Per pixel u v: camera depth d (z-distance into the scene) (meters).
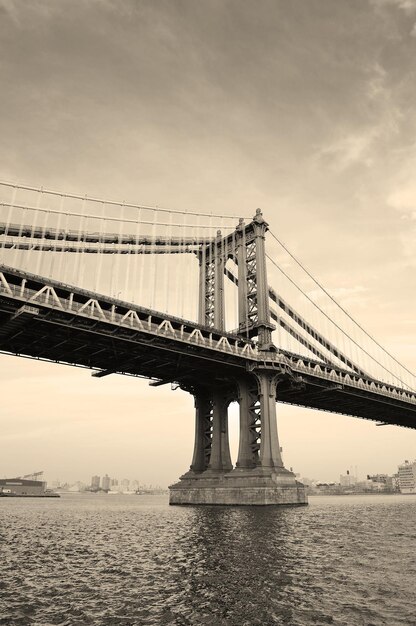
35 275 46.62
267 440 66.25
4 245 47.16
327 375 77.81
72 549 29.48
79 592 18.36
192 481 75.19
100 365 64.00
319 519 47.44
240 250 80.38
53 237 51.81
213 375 70.75
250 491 64.12
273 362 67.56
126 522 50.38
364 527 40.31
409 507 82.56
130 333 53.59
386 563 23.11
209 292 84.81
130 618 15.22
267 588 18.45
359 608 15.84
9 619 15.20
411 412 105.81
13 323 47.16
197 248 85.44
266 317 73.81
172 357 61.56
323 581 19.47
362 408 101.12
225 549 27.64
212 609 15.95
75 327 49.09
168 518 51.66
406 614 15.18
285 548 27.66
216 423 75.75
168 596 17.62
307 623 14.49
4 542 33.31
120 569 22.66
